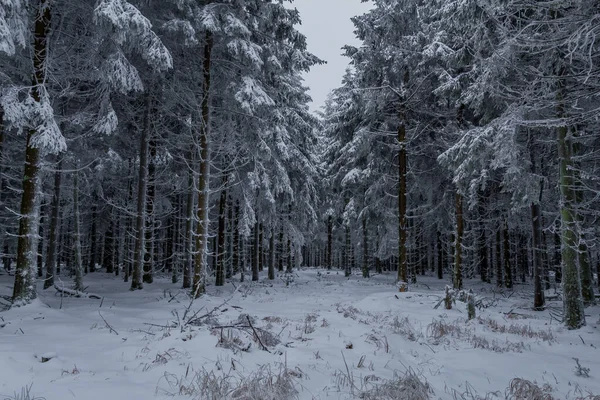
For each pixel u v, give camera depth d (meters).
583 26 6.90
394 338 7.20
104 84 10.81
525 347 7.56
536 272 13.68
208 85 14.05
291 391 4.36
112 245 27.12
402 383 4.80
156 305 11.39
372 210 22.48
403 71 16.31
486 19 9.92
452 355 6.73
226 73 14.84
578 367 6.06
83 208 25.42
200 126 14.64
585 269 13.52
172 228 27.41
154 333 7.24
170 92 15.00
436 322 9.03
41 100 9.40
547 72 9.88
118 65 10.25
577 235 10.02
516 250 28.27
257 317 9.20
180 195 23.89
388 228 22.30
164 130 16.92
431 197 19.38
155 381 4.66
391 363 5.88
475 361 6.37
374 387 4.72
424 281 26.14
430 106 17.67
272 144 17.64
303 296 15.15
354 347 6.69
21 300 9.62
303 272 34.66
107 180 22.08
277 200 20.80
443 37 15.03
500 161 9.90
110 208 25.41
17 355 5.29
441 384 5.16
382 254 24.20
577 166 12.02
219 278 18.92
